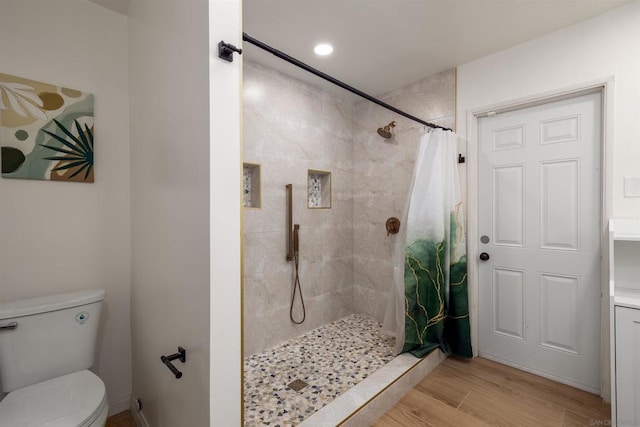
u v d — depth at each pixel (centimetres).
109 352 177
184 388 113
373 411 167
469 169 235
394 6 170
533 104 209
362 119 314
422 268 219
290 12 175
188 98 105
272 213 246
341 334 271
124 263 181
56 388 133
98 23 171
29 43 151
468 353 223
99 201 172
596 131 187
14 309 135
